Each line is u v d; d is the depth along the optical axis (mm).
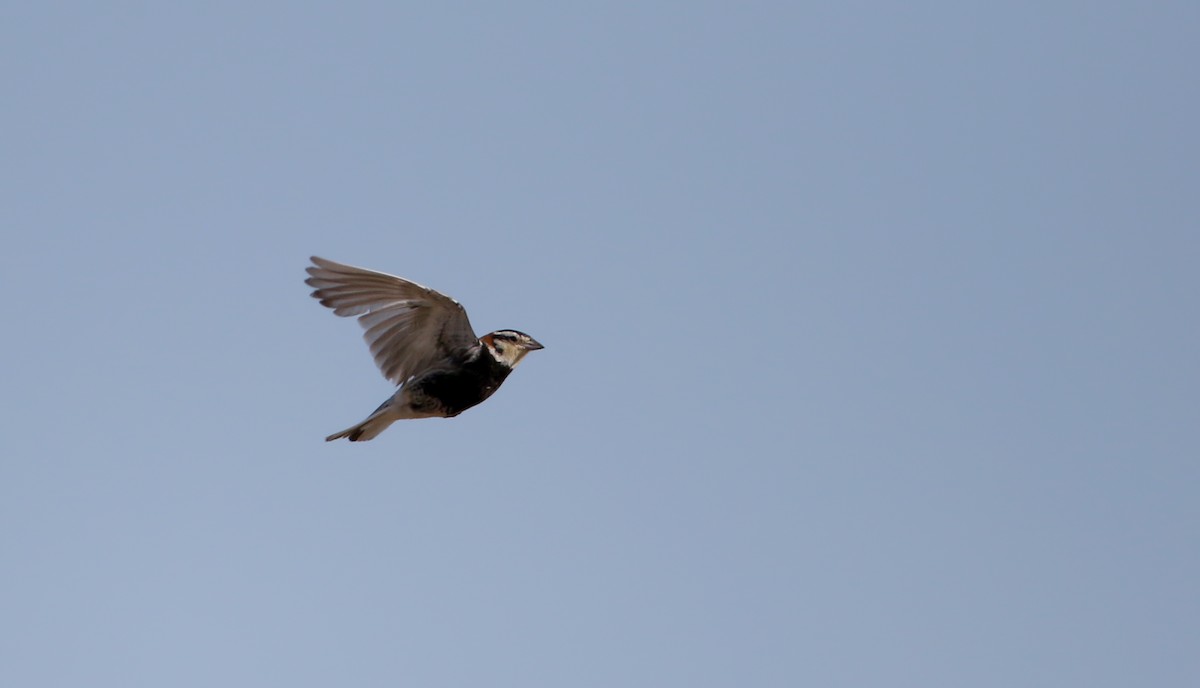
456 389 15461
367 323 15523
